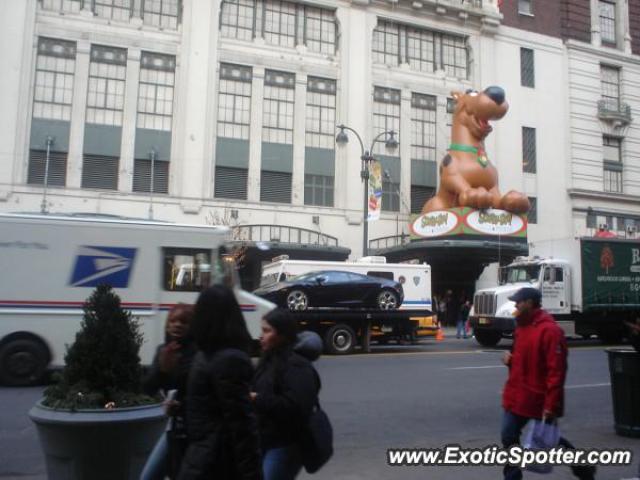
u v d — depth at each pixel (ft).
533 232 113.80
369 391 34.65
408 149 106.32
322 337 55.42
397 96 107.24
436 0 109.09
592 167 122.42
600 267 69.46
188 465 10.22
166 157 91.25
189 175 91.25
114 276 38.75
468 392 34.60
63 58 87.45
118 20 90.79
